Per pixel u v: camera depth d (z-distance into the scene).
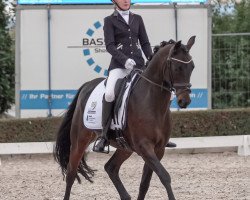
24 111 19.72
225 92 21.97
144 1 20.09
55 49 19.67
